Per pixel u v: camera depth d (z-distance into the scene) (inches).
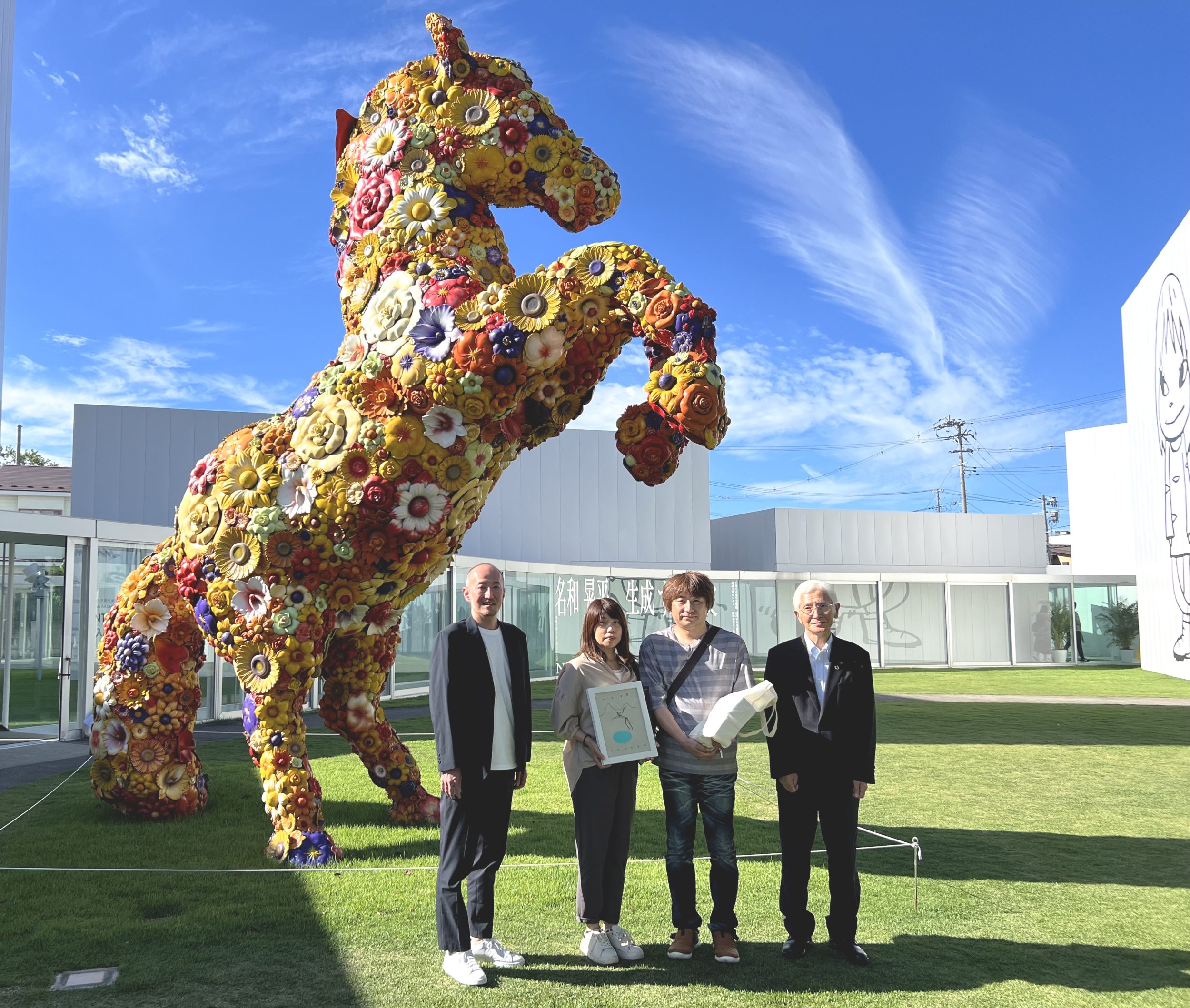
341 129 235.1
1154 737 444.1
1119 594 1117.1
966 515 1283.2
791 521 1219.9
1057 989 142.7
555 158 216.4
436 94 218.1
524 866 206.8
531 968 151.0
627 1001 137.2
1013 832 249.1
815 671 161.8
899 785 319.6
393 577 217.9
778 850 227.6
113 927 167.6
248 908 179.0
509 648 164.6
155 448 741.9
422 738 440.1
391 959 153.9
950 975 148.2
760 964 153.0
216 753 389.1
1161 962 154.0
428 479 206.1
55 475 1170.6
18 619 446.0
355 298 221.0
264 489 215.0
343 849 225.6
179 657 264.8
